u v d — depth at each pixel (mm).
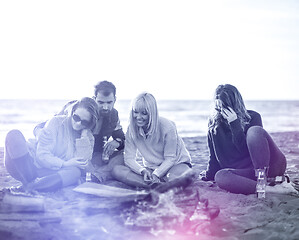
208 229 3342
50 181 4039
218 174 4430
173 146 4312
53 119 4285
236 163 4516
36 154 4191
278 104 32344
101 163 4652
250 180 4246
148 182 4168
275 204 3965
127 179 4258
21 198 3680
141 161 6016
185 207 3699
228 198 4137
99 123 4598
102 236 3217
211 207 3648
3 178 5117
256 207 3861
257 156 4141
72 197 3936
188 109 27047
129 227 3355
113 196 3775
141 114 4230
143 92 4293
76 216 3570
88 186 4039
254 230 3361
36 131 4660
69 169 4148
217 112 4516
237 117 4402
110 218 3535
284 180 4414
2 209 3559
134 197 3662
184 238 3199
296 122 16297
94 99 4570
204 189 4422
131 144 4426
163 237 3211
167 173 4297
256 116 4551
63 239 3145
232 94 4418
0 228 3244
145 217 3451
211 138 4648
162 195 3605
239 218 3609
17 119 17594
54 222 3439
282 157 4312
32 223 3381
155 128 4270
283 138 9156
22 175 4102
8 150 4070
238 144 4383
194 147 7836
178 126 14477
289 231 3350
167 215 3443
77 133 4320
